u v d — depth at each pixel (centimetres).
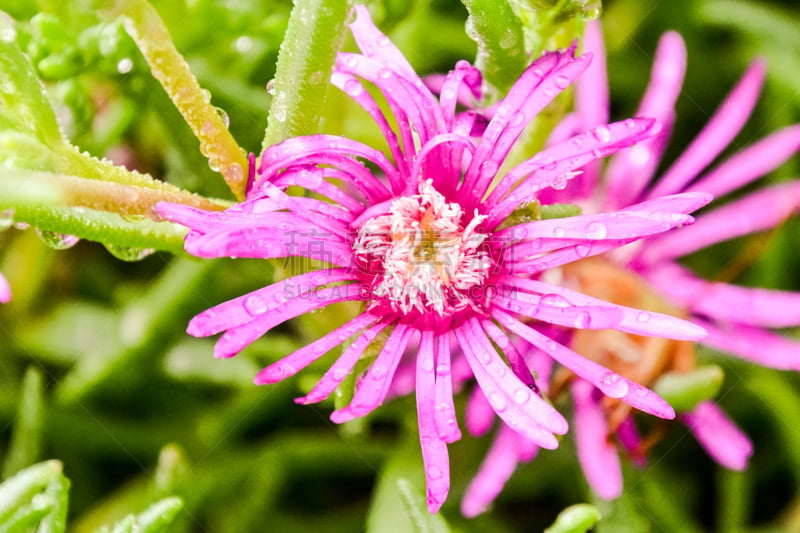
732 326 25
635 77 27
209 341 25
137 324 25
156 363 25
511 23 21
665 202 21
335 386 21
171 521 21
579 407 24
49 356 26
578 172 21
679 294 25
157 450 26
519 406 21
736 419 26
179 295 25
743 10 27
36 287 26
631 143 21
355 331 21
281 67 21
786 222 26
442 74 26
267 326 20
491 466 24
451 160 22
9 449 26
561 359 21
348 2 21
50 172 20
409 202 21
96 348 25
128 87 24
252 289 25
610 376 21
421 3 25
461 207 22
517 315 23
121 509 25
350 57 21
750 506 26
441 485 20
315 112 21
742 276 26
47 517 21
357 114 25
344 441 26
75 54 23
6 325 26
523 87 21
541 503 26
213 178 23
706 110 27
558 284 24
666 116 25
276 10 24
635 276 25
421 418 21
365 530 26
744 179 25
